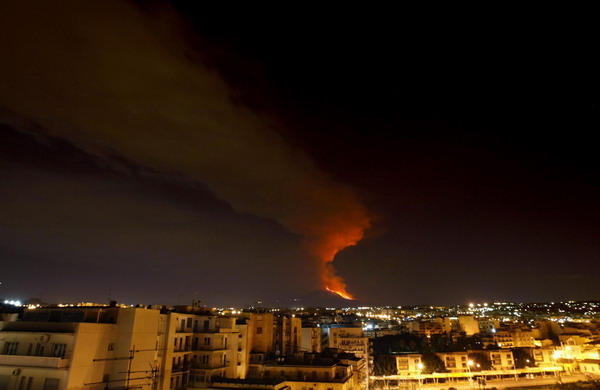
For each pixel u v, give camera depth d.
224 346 62.50
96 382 38.50
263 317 85.00
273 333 94.00
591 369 126.75
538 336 179.62
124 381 39.81
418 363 128.00
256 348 82.81
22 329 39.59
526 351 145.25
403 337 179.62
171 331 51.59
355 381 83.31
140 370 41.97
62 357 36.38
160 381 48.69
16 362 36.25
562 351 141.75
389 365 128.62
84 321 41.59
